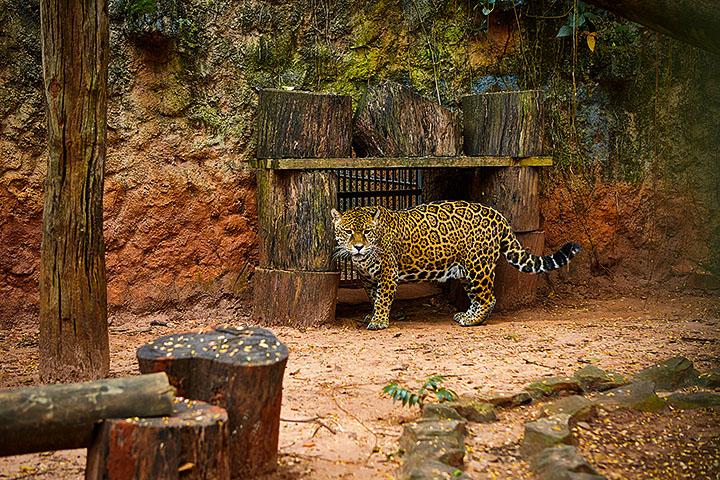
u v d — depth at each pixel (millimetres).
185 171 9672
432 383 5664
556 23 11055
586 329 8758
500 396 5840
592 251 11180
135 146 9445
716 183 11328
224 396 4375
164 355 4453
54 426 3816
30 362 7559
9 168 8992
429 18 10719
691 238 11336
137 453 3846
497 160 9758
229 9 9852
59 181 6242
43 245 6328
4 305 9039
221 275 9875
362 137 9734
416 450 4758
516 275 10109
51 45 6102
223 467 4047
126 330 9086
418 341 8320
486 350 7738
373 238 9023
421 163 9406
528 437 5012
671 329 8648
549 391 6051
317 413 5715
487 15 10719
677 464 4906
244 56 9945
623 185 11281
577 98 11148
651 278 11258
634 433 5402
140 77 9453
